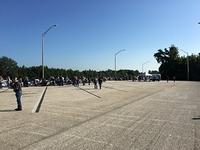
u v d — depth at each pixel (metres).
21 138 10.59
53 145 9.61
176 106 22.03
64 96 31.80
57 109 19.59
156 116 16.56
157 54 166.50
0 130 12.06
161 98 29.77
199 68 135.62
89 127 12.91
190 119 15.49
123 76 119.75
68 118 15.49
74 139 10.52
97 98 29.33
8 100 26.33
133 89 47.94
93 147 9.41
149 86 59.81
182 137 10.98
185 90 45.34
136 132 11.89
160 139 10.61
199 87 55.66
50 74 124.25
